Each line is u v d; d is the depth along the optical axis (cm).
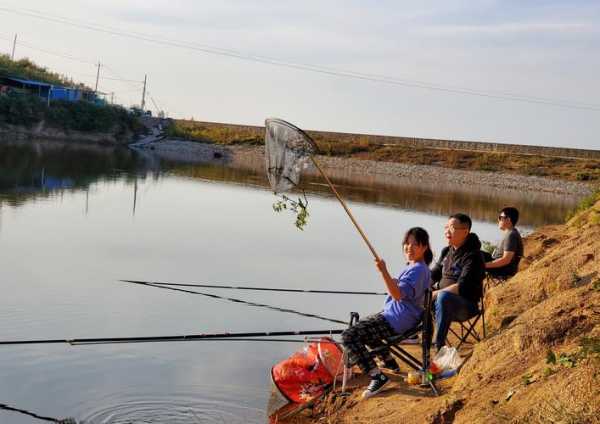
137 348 985
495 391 587
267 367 927
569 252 878
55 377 860
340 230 2636
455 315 737
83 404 783
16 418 740
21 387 825
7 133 6638
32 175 3669
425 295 717
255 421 746
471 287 744
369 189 4947
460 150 7938
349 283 1622
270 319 1205
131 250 1856
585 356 522
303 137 700
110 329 1098
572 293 685
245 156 7838
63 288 1352
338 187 4884
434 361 727
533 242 1491
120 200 3012
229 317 1207
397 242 2394
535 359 613
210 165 6103
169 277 1552
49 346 978
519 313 820
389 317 725
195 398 807
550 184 6712
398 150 8019
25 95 7062
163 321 1162
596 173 6875
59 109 7212
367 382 772
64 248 1803
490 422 532
